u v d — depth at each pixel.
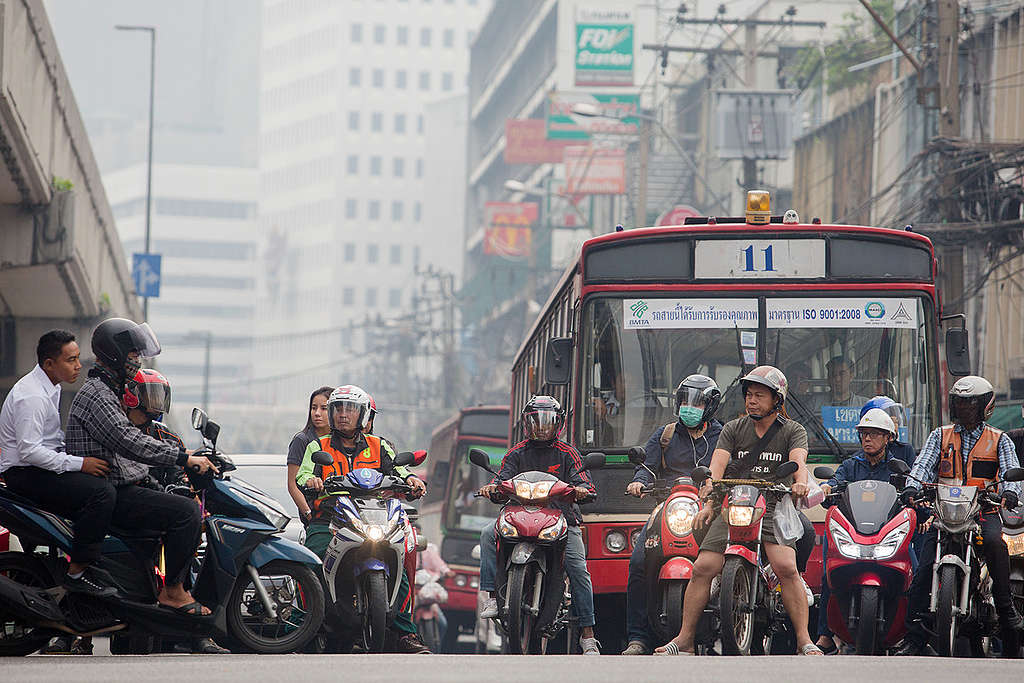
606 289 27.89
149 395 20.97
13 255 59.56
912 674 16.81
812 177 91.19
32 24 49.25
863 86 90.31
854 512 22.39
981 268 63.12
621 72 115.44
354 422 23.27
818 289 27.81
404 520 22.47
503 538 23.05
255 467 29.56
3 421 19.97
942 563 21.47
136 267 93.69
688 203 110.19
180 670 17.19
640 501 27.02
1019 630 22.28
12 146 51.44
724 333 27.69
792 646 27.03
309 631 21.17
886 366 27.70
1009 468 22.03
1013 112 62.41
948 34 51.88
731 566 20.45
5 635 20.09
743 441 21.50
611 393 27.53
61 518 20.03
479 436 53.78
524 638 23.30
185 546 20.14
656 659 19.11
